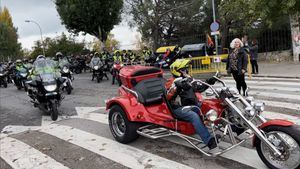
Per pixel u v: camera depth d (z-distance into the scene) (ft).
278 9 61.05
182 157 19.30
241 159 18.31
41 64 33.55
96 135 24.94
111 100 22.88
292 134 15.90
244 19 79.71
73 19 112.06
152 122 20.66
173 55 69.15
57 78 32.86
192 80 19.93
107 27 115.14
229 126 18.12
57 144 23.73
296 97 33.22
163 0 113.91
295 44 69.46
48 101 32.37
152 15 113.80
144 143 22.17
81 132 26.13
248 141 20.49
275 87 40.06
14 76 63.52
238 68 33.42
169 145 21.38
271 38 79.41
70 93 47.93
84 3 108.37
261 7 60.85
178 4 114.62
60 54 54.44
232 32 92.38
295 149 16.21
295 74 49.98
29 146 23.86
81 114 32.94
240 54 33.32
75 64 90.27
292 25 67.87
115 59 64.44
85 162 19.97
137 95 21.71
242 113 17.65
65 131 26.89
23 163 20.66
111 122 23.20
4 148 23.97
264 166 17.33
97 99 41.22
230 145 19.83
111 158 20.17
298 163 15.94
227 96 18.22
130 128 21.65
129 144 22.29
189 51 72.84
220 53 75.31
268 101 32.32
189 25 118.62
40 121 32.12
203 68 57.57
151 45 119.55
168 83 22.13
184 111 19.16
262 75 51.85
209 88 19.24
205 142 18.47
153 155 20.01
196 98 20.18
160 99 21.70
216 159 18.58
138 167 18.53
